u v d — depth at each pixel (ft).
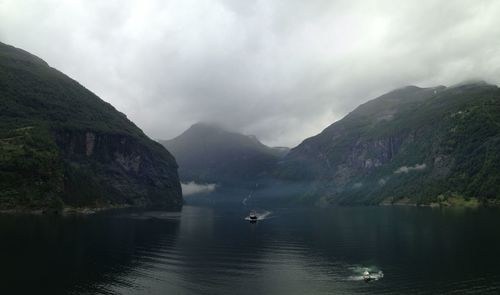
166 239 443.73
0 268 284.20
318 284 253.24
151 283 254.47
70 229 499.92
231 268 298.56
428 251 353.92
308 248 386.93
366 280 260.62
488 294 226.79
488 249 353.51
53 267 290.97
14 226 500.33
